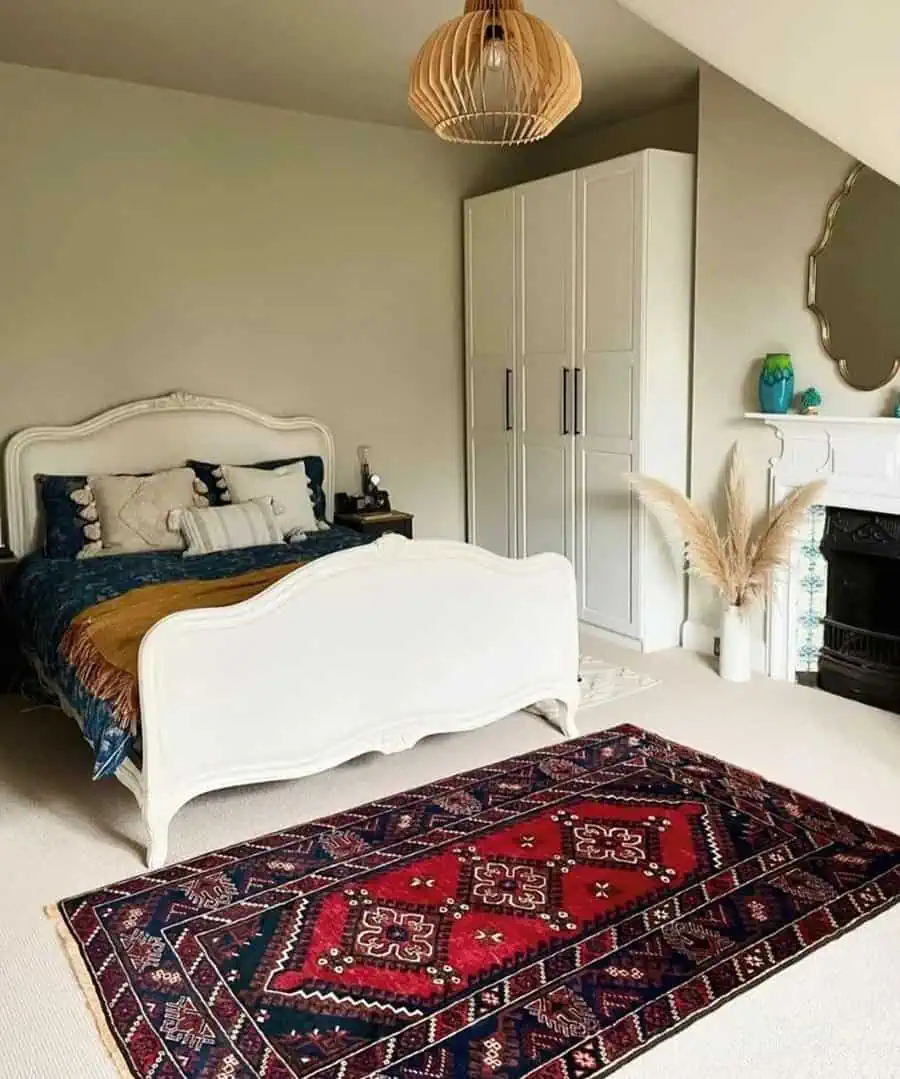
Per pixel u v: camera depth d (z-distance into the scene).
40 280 4.33
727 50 2.73
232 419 4.82
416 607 3.13
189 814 3.03
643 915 2.42
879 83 2.60
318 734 2.96
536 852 2.75
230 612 2.72
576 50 3.99
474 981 2.17
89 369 4.50
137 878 2.64
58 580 3.75
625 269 4.42
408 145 5.29
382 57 4.05
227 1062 1.93
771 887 2.53
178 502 4.32
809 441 3.97
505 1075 1.88
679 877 2.60
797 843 2.77
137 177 4.50
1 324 4.26
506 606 3.37
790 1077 1.86
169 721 2.67
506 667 3.41
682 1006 2.07
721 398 4.37
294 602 2.84
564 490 4.98
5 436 4.33
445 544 3.16
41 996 2.15
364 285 5.26
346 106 4.81
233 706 2.78
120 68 4.21
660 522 4.56
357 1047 1.96
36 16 3.58
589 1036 1.98
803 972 2.18
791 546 4.10
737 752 3.44
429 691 3.21
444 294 5.55
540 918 2.42
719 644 4.52
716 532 4.18
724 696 4.04
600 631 4.89
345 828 2.93
